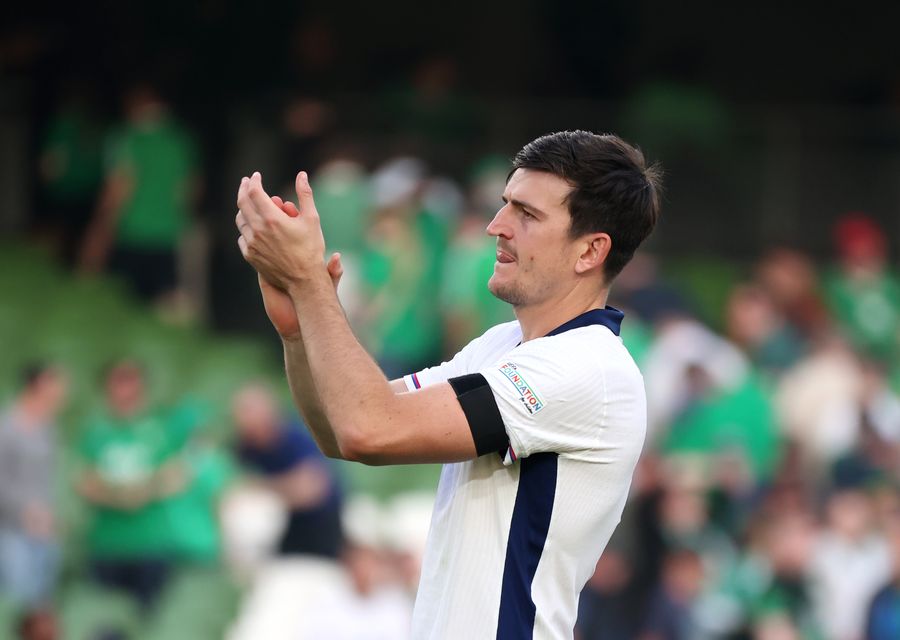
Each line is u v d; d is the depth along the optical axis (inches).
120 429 1069.1
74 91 1898.4
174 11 1969.7
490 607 372.8
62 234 1828.2
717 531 1164.5
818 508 1189.7
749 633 1074.7
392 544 1050.1
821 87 2397.9
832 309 1612.9
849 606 1074.7
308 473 1069.1
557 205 378.0
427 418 359.6
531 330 390.0
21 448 1019.9
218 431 1238.3
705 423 1201.4
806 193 1809.8
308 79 2006.6
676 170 1796.3
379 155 1734.7
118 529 1061.1
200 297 1688.0
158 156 1594.5
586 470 375.2
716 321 1654.8
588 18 2098.9
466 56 2379.4
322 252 370.9
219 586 1055.6
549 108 1780.3
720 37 2390.5
